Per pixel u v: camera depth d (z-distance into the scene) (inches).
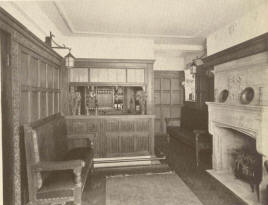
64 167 95.4
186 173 165.3
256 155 131.4
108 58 209.0
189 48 244.7
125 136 196.5
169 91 331.6
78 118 191.6
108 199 124.0
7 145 89.5
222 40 173.2
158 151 231.3
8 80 89.0
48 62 148.9
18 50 95.7
